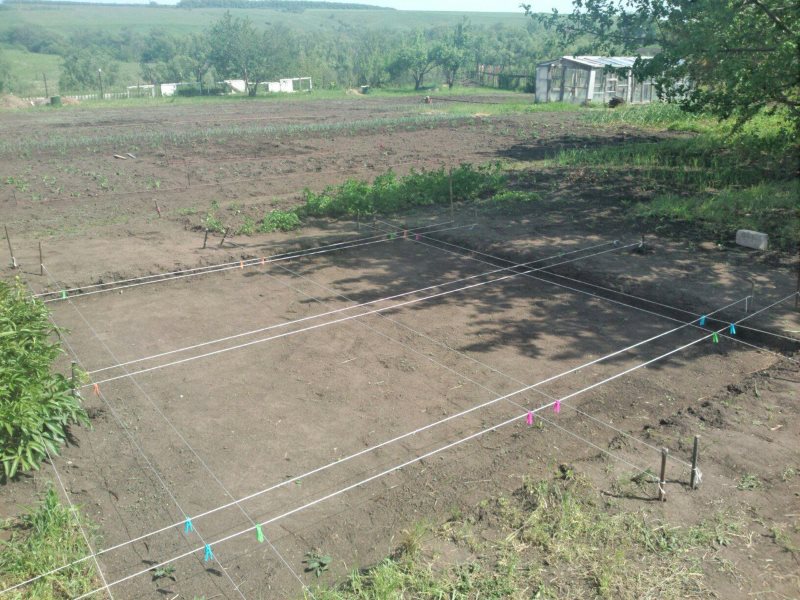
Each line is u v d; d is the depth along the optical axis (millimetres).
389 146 28109
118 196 19375
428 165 23500
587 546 5578
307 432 7582
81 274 12523
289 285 12203
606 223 15523
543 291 11727
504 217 16438
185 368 9070
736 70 16125
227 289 12039
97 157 25703
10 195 19312
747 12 16469
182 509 6332
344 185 18188
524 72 69188
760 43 16281
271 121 37219
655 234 14469
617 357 9234
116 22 169250
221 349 9625
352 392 8430
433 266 13172
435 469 6859
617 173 20734
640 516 5902
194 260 13344
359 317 10695
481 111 41938
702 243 13672
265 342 9836
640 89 46938
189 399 8289
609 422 7645
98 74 63219
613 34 18312
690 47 15922
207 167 23562
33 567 5434
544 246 13875
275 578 5488
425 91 64875
